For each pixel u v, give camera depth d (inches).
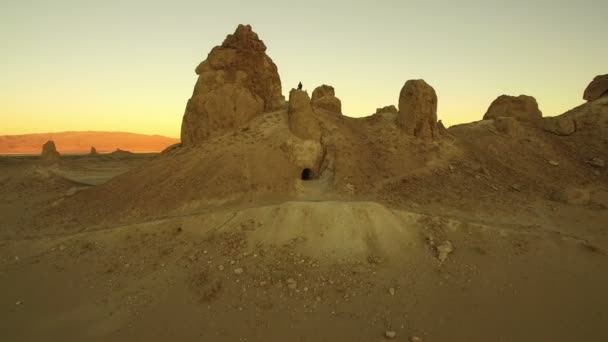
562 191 1433.3
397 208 1216.8
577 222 1236.5
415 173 1462.8
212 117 1642.5
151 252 1060.5
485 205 1311.5
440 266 953.5
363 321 796.0
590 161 1780.3
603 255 1013.2
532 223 1202.6
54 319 839.1
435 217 1141.7
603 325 777.6
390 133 1684.3
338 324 786.8
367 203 1134.4
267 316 810.2
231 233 1082.7
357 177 1382.9
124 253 1070.4
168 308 850.1
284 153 1478.8
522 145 1856.5
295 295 866.1
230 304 846.5
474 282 905.5
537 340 741.3
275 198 1290.6
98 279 973.2
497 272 939.3
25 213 1582.2
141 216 1280.8
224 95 1652.3
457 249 1017.5
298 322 793.6
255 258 982.4
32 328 810.8
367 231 1050.1
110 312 852.0
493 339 745.6
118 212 1332.4
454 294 869.8
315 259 967.0
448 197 1339.8
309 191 1342.3
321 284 895.7
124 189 1473.9
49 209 1545.3
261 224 1093.8
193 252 1032.2
